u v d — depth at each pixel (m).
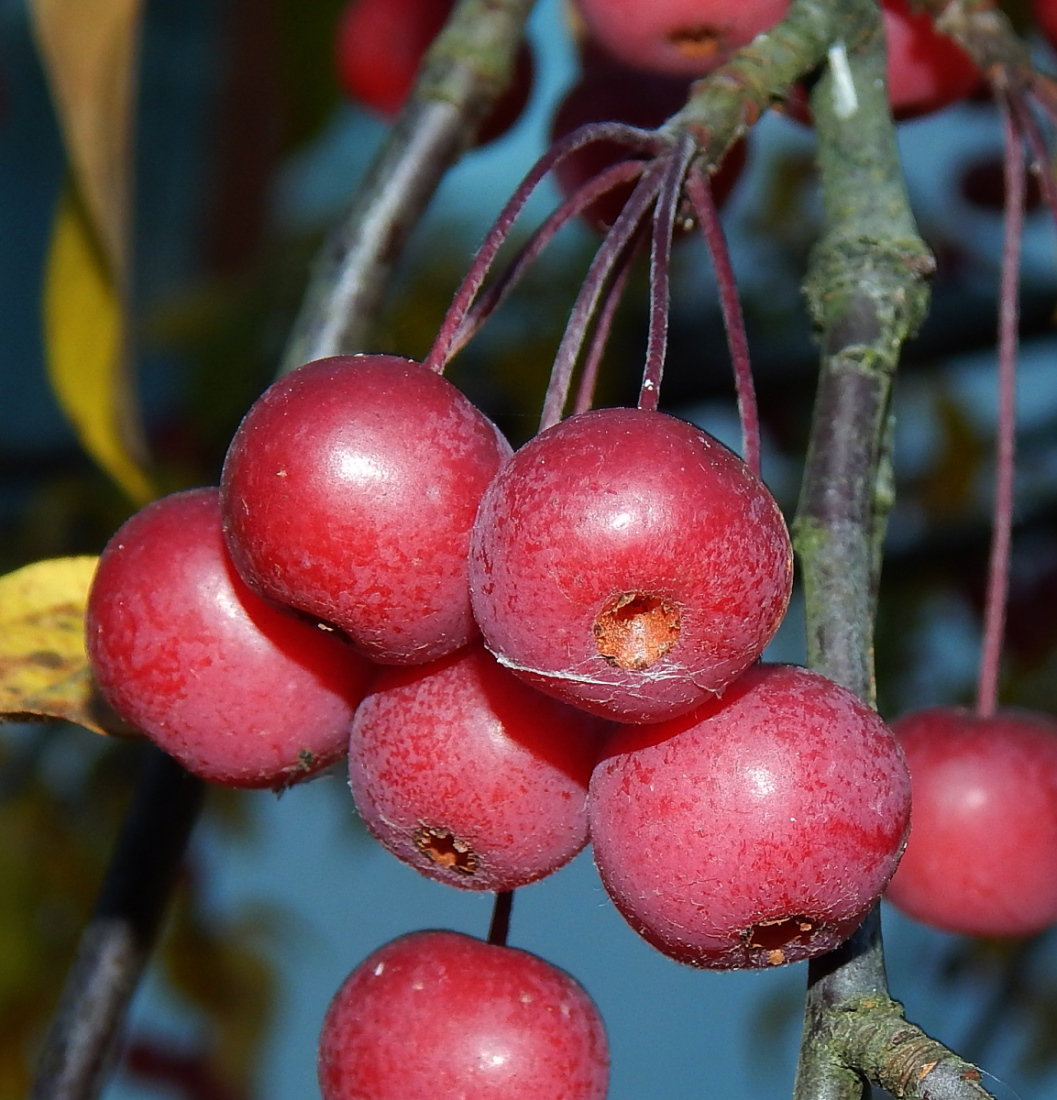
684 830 0.16
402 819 0.17
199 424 0.37
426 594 0.17
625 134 0.18
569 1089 0.18
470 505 0.17
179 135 0.34
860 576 0.17
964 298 0.34
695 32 0.21
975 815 0.20
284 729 0.18
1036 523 0.36
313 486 0.16
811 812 0.16
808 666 0.17
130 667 0.18
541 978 0.18
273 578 0.17
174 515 0.18
